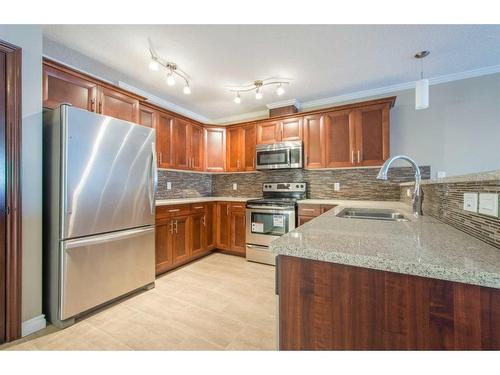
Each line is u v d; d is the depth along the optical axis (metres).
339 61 2.39
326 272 0.71
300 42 2.08
